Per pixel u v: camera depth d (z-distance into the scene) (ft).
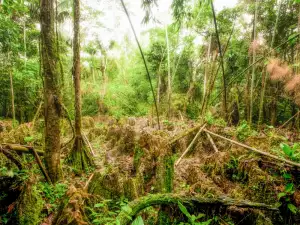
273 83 35.22
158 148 12.74
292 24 30.83
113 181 10.62
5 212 8.84
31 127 25.59
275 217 8.41
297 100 24.48
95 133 30.68
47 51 12.07
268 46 31.89
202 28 38.99
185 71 55.06
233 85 39.93
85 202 8.93
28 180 9.12
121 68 72.79
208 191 10.56
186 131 18.80
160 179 11.61
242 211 7.62
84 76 66.23
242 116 37.17
